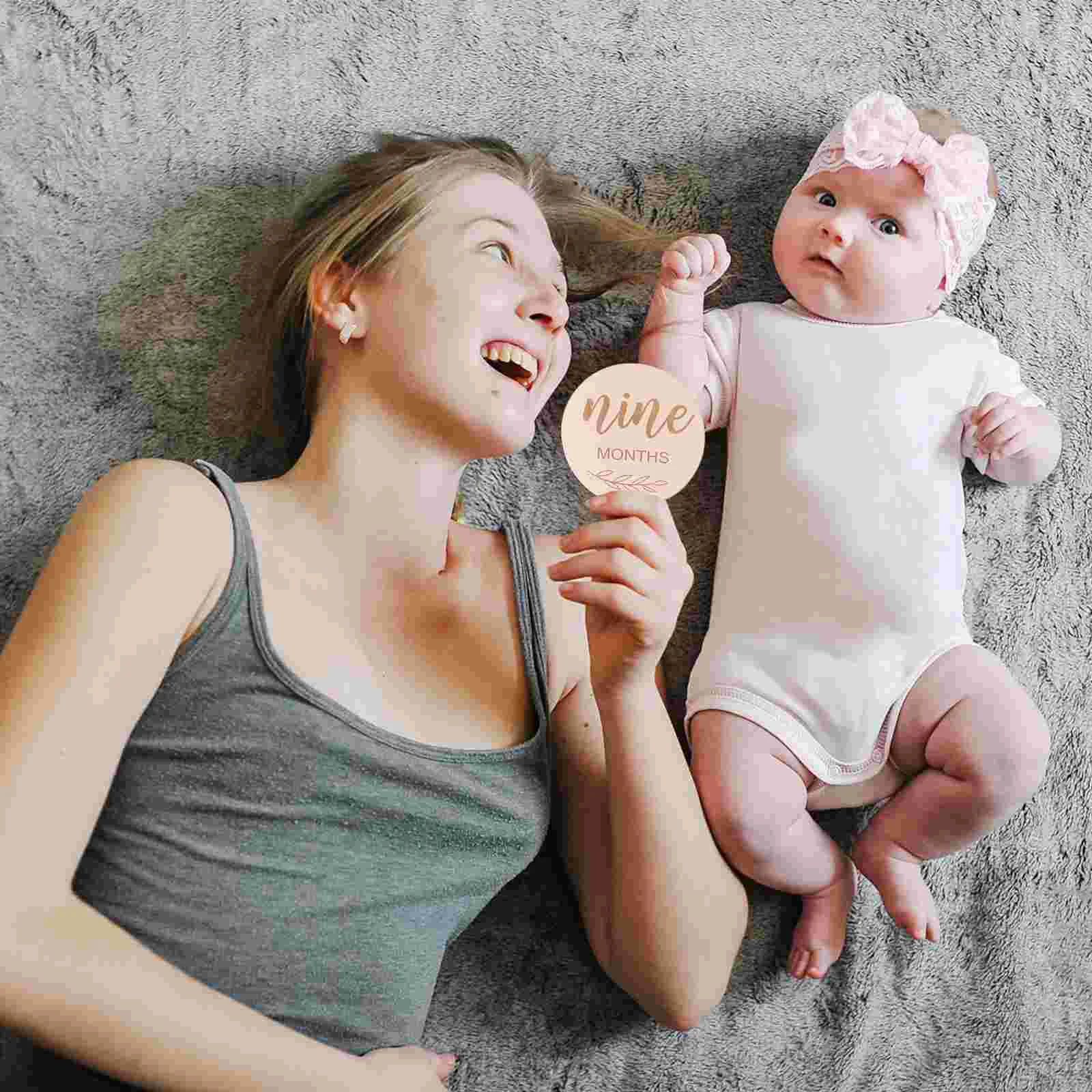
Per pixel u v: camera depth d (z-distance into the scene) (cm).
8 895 75
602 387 102
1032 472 124
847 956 124
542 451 131
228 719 91
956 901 128
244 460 123
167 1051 78
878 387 120
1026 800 130
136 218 126
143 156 128
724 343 127
